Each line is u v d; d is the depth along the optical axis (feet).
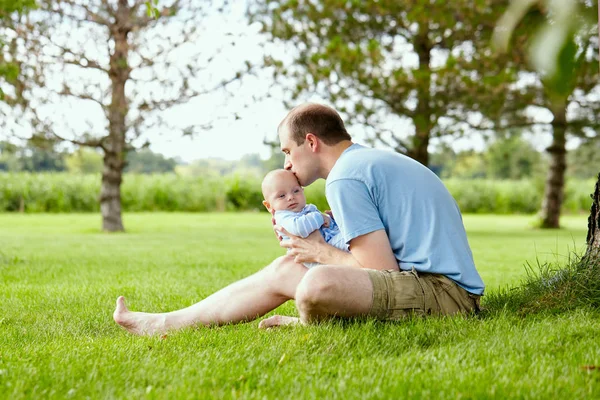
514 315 9.72
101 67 41.06
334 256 9.07
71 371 6.89
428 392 6.03
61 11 38.24
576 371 6.64
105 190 45.47
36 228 49.34
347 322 8.82
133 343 8.49
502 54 34.60
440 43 42.73
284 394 6.19
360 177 8.95
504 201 93.09
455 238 9.05
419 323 8.51
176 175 87.97
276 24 40.19
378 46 36.65
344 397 5.99
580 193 91.25
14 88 37.40
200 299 13.66
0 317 11.54
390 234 9.05
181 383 6.48
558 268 11.09
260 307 9.63
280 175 9.75
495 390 6.03
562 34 6.42
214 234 43.83
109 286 16.12
